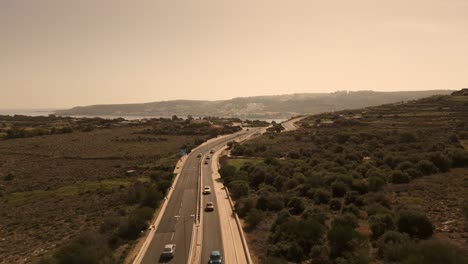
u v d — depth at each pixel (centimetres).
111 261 3950
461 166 7344
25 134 17462
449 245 3181
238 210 5878
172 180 8762
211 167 10562
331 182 6469
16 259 4525
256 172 7800
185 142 15650
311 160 8850
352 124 15338
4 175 10550
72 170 10988
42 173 10762
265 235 4647
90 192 8188
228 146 14238
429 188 5716
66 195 8094
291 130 16738
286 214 4878
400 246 3312
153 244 4619
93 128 19925
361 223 4488
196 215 5856
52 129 18825
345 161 8538
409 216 3894
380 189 5950
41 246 4931
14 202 7819
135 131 18950
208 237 4819
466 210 4334
